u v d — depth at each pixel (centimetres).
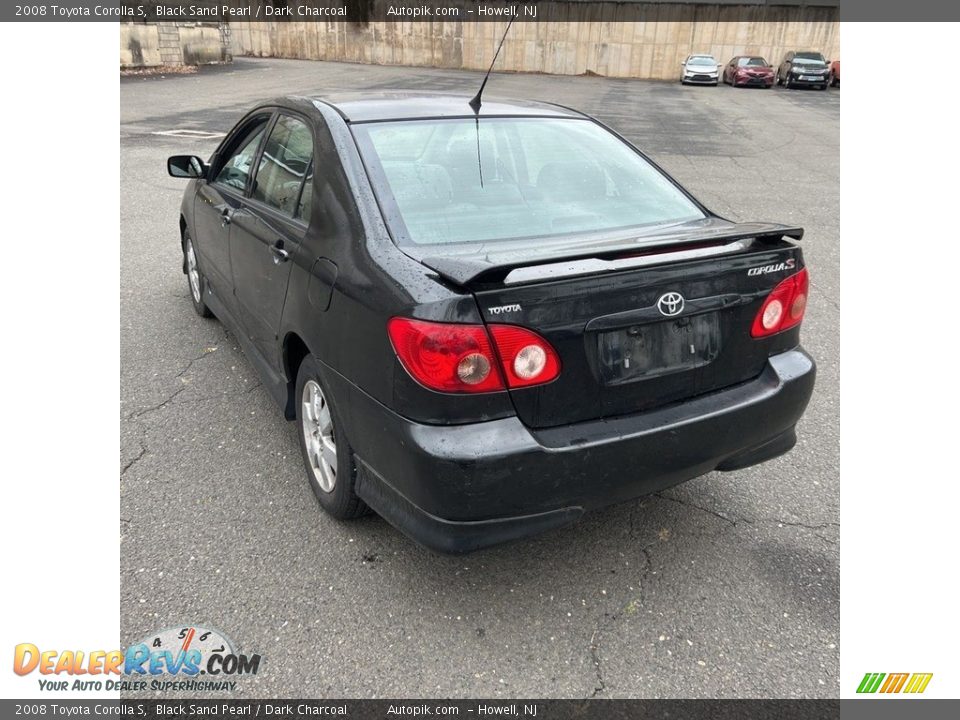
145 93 1944
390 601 246
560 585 255
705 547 276
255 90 2100
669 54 3372
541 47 3400
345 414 241
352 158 264
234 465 320
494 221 256
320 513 289
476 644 230
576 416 221
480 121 299
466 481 206
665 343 230
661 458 230
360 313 225
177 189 859
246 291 342
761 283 246
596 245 230
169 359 422
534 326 208
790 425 264
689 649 230
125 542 270
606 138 321
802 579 259
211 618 237
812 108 2217
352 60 3506
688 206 295
